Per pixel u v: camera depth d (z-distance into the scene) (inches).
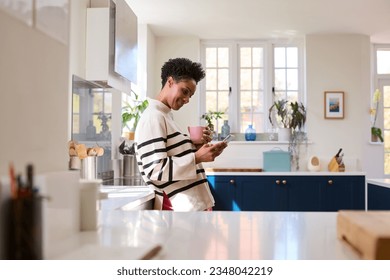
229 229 39.3
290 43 223.5
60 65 34.8
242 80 224.8
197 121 214.5
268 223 42.8
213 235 36.5
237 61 224.2
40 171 30.6
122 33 111.2
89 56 104.3
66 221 32.1
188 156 69.9
